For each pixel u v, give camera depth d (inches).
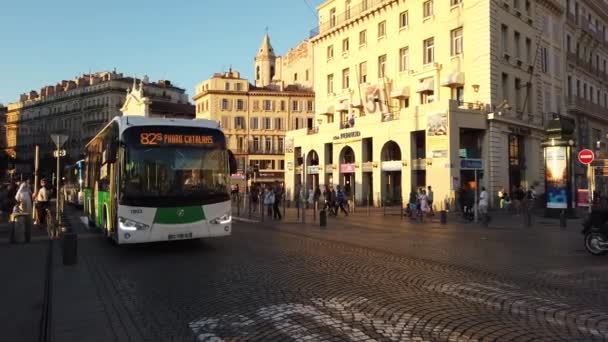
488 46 1261.1
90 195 740.7
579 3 1790.1
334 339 211.9
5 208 890.1
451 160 1171.3
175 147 468.1
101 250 504.1
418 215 1057.5
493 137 1248.2
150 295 299.9
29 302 286.4
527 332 221.5
